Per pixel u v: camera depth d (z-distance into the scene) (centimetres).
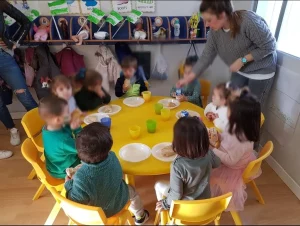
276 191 170
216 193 123
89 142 99
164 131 141
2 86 215
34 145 136
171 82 177
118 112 160
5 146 212
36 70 198
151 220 131
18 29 203
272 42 141
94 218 96
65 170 130
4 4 183
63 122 124
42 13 218
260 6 202
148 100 173
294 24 191
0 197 156
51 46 208
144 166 115
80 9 216
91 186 101
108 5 220
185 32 197
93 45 202
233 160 123
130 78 176
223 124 129
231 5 127
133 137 133
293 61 164
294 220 140
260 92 162
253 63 144
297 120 164
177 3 219
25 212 137
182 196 109
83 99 140
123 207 115
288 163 176
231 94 126
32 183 173
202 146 102
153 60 176
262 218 129
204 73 153
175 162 105
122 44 189
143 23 209
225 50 142
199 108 163
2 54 191
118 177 108
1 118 207
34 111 157
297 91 162
